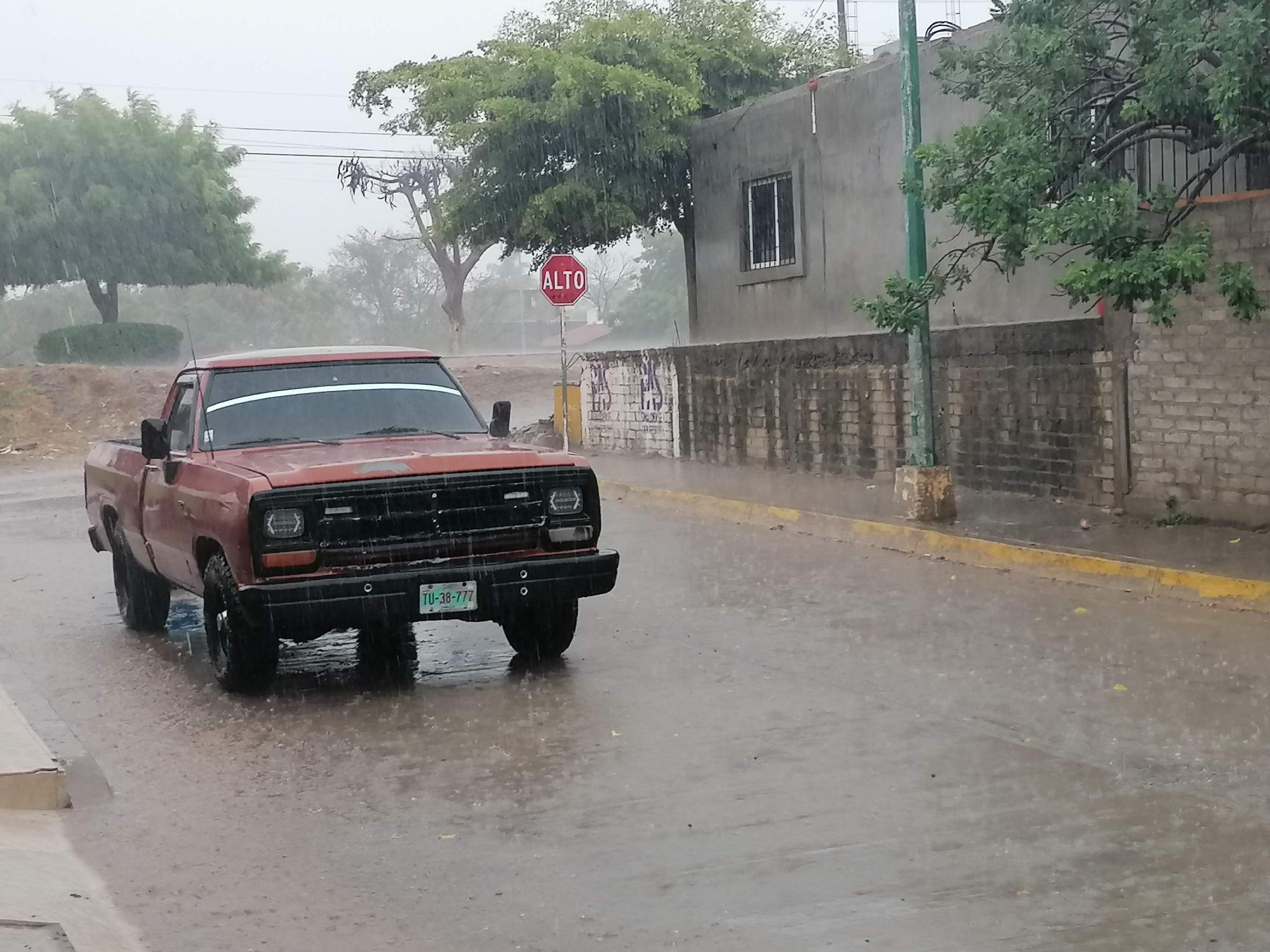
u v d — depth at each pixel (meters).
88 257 44.19
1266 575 10.77
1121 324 13.98
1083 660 8.96
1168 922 4.82
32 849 6.00
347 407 9.87
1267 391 12.59
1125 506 14.12
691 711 8.03
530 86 23.77
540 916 5.12
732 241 22.94
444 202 24.80
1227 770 6.52
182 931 5.15
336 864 5.80
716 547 14.93
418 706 8.45
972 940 4.73
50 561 15.89
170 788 7.02
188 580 9.66
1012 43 12.20
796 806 6.23
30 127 44.22
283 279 48.72
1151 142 14.62
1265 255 12.36
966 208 11.93
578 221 23.58
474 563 8.61
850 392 18.67
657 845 5.82
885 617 10.68
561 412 26.88
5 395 36.81
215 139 47.72
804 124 20.95
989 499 15.78
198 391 9.95
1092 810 6.02
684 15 25.81
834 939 4.79
